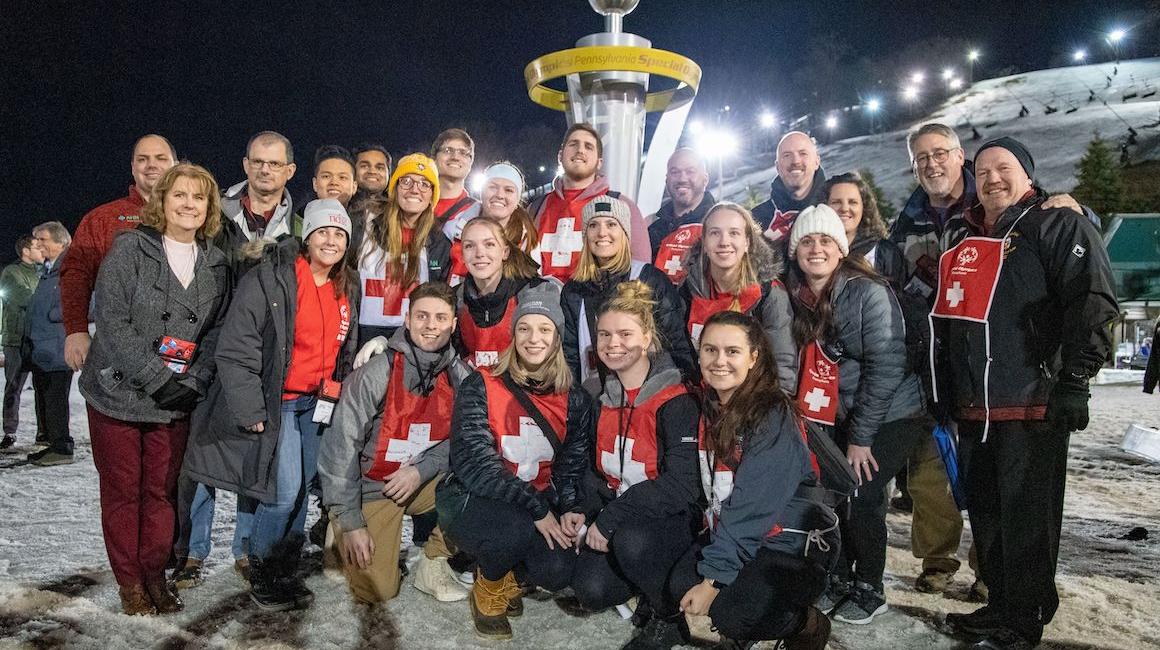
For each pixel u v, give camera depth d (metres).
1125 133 59.66
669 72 4.91
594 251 3.72
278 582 3.43
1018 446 2.97
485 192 4.14
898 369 3.29
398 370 3.37
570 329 3.75
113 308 3.16
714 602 2.77
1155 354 10.12
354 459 3.34
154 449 3.31
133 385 3.17
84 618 3.25
